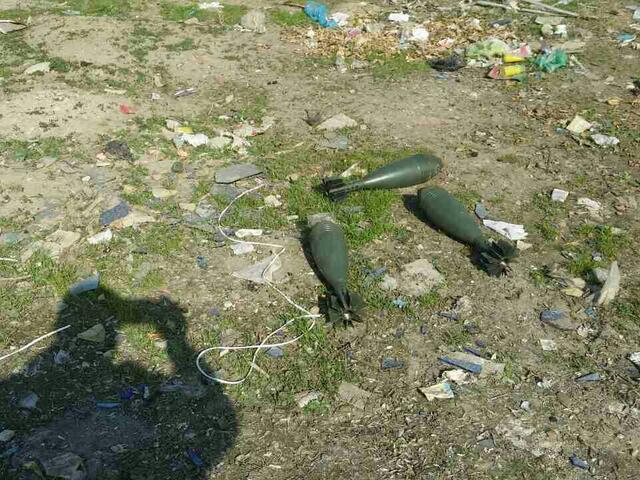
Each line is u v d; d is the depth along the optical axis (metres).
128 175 1.53
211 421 0.95
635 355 1.05
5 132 1.70
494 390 0.99
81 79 2.02
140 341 1.08
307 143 1.69
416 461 0.89
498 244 1.21
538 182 1.52
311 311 1.14
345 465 0.88
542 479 0.87
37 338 1.08
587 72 2.08
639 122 1.77
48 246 1.29
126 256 1.27
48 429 0.93
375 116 1.83
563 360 1.05
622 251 1.28
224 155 1.63
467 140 1.71
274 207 1.42
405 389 1.00
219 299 1.17
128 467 0.88
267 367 1.04
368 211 1.39
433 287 1.19
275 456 0.90
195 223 1.37
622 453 0.90
